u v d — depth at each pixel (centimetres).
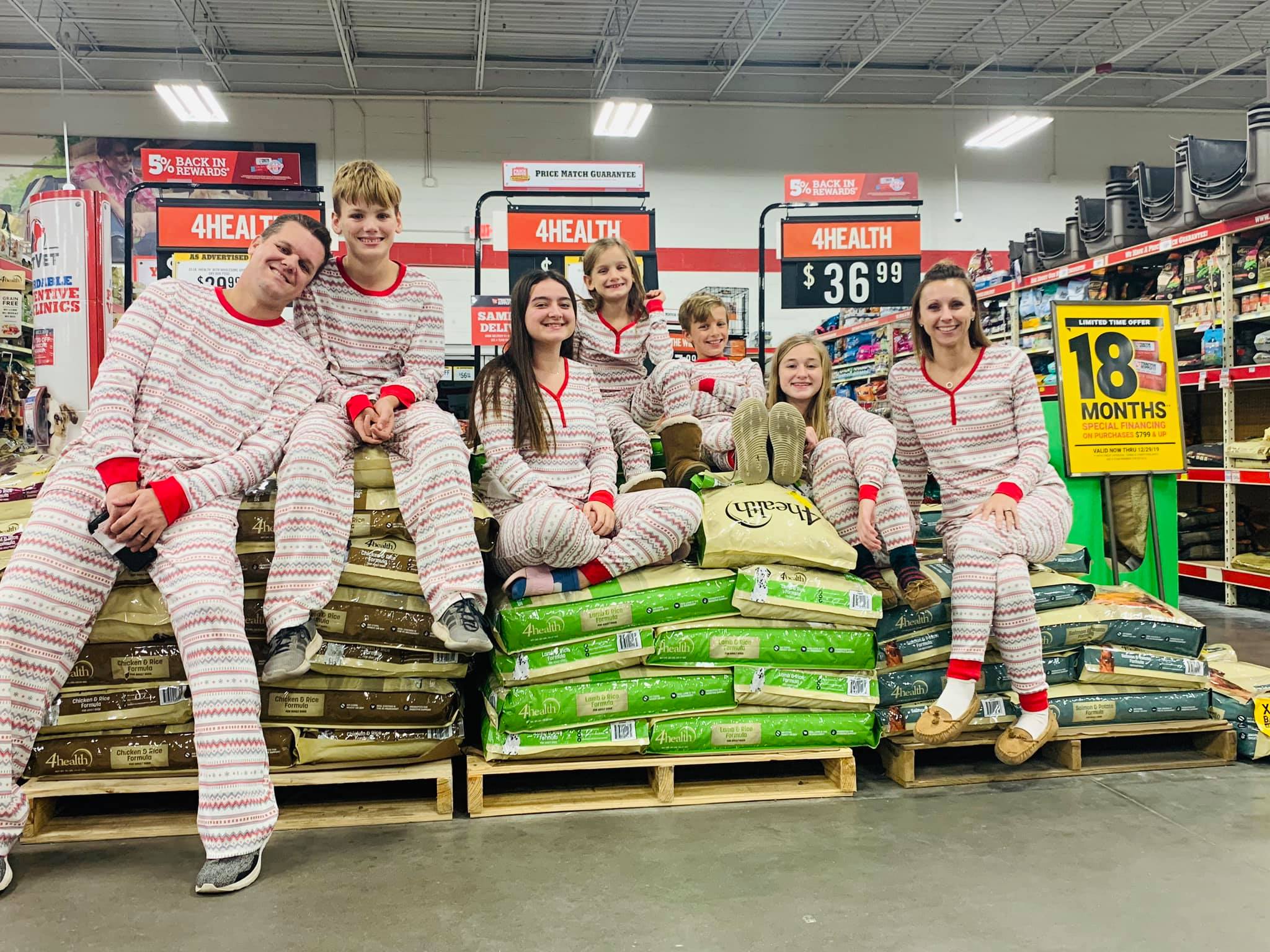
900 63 1160
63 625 199
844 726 245
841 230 554
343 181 243
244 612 218
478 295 494
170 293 223
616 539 239
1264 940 165
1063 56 1146
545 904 179
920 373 287
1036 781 256
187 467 212
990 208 1205
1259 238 523
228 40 1048
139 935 167
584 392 267
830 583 246
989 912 176
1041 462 270
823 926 170
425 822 224
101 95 1076
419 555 222
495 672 242
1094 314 371
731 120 1166
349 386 250
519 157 1138
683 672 241
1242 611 528
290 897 183
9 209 1066
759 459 257
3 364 555
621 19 1011
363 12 984
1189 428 628
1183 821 223
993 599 246
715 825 222
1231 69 1180
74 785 212
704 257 1169
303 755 219
